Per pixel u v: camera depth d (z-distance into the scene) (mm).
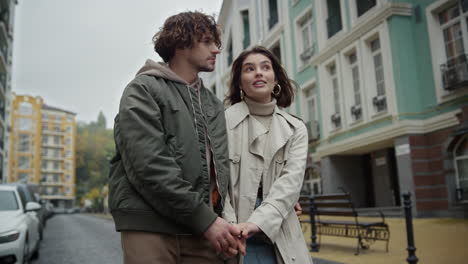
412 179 11547
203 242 1709
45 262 6934
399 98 12031
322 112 16141
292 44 18438
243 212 1985
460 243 6145
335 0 15914
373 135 13086
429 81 11789
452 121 10867
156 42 1951
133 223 1566
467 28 10781
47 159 103375
